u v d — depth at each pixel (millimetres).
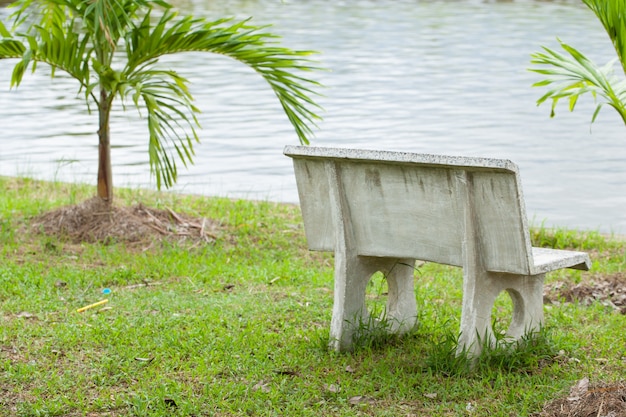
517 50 33531
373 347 7754
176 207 13281
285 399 6570
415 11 48406
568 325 8578
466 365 6988
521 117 23219
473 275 6891
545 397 6555
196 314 8641
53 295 9383
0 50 11391
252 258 11391
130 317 8539
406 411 6406
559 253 7348
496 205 6641
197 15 43500
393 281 8070
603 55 30031
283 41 35688
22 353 7457
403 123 22406
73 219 11945
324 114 23688
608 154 19422
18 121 22734
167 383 6770
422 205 7020
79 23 38531
